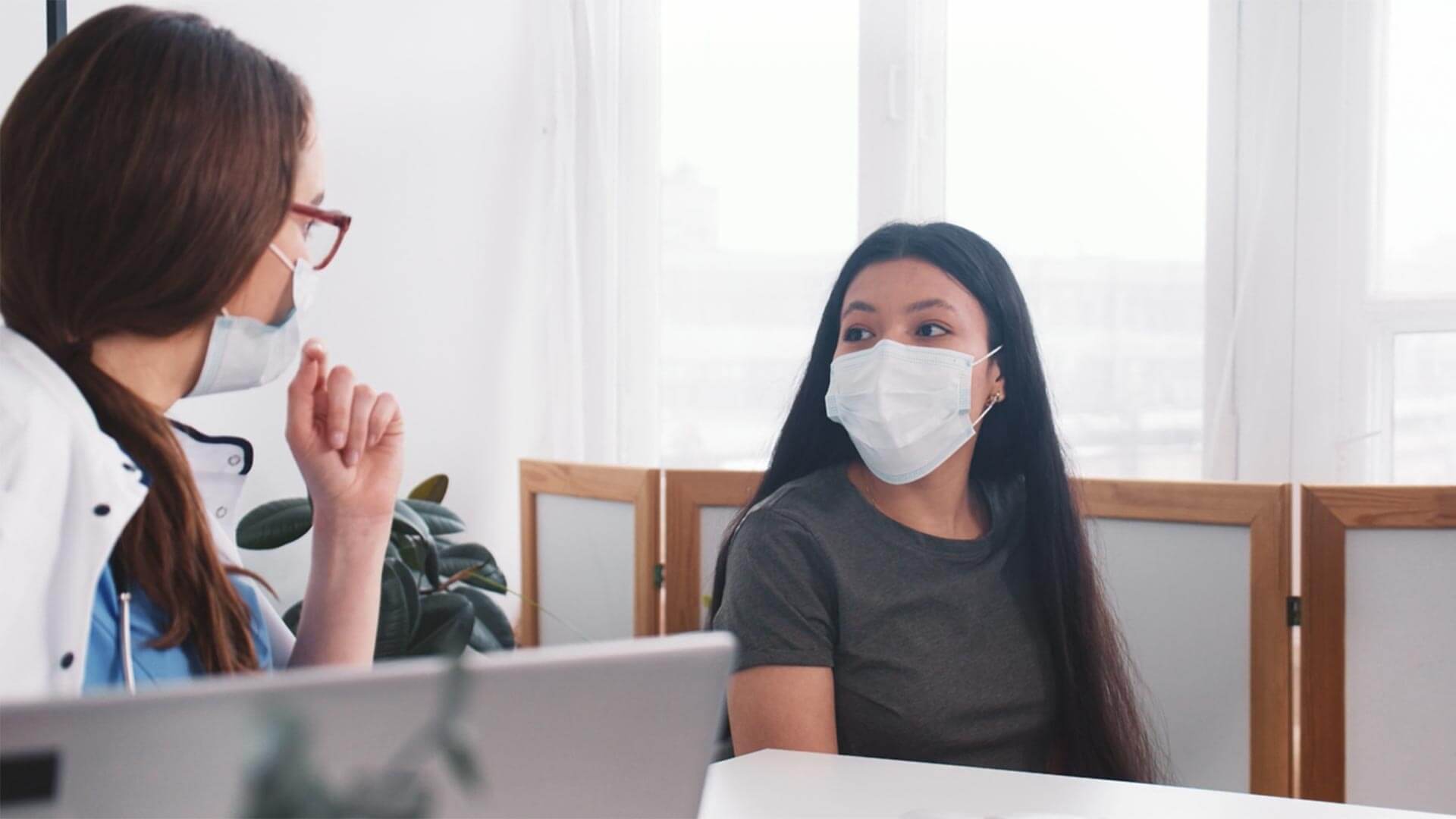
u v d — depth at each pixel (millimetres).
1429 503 1911
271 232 920
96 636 868
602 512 2566
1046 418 1441
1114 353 2834
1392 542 1942
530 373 3188
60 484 816
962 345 1394
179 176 853
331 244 1026
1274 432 2703
